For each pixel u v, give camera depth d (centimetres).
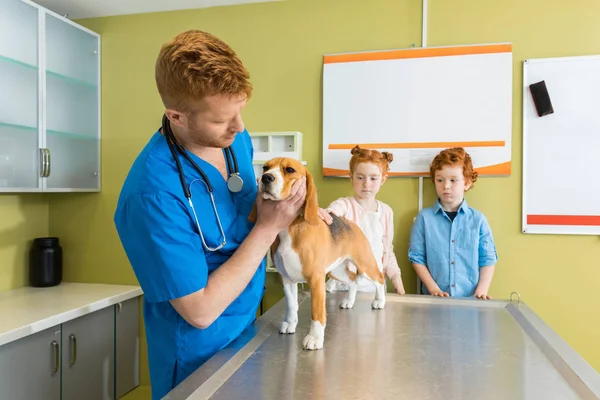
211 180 94
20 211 218
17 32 181
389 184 199
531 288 188
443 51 191
